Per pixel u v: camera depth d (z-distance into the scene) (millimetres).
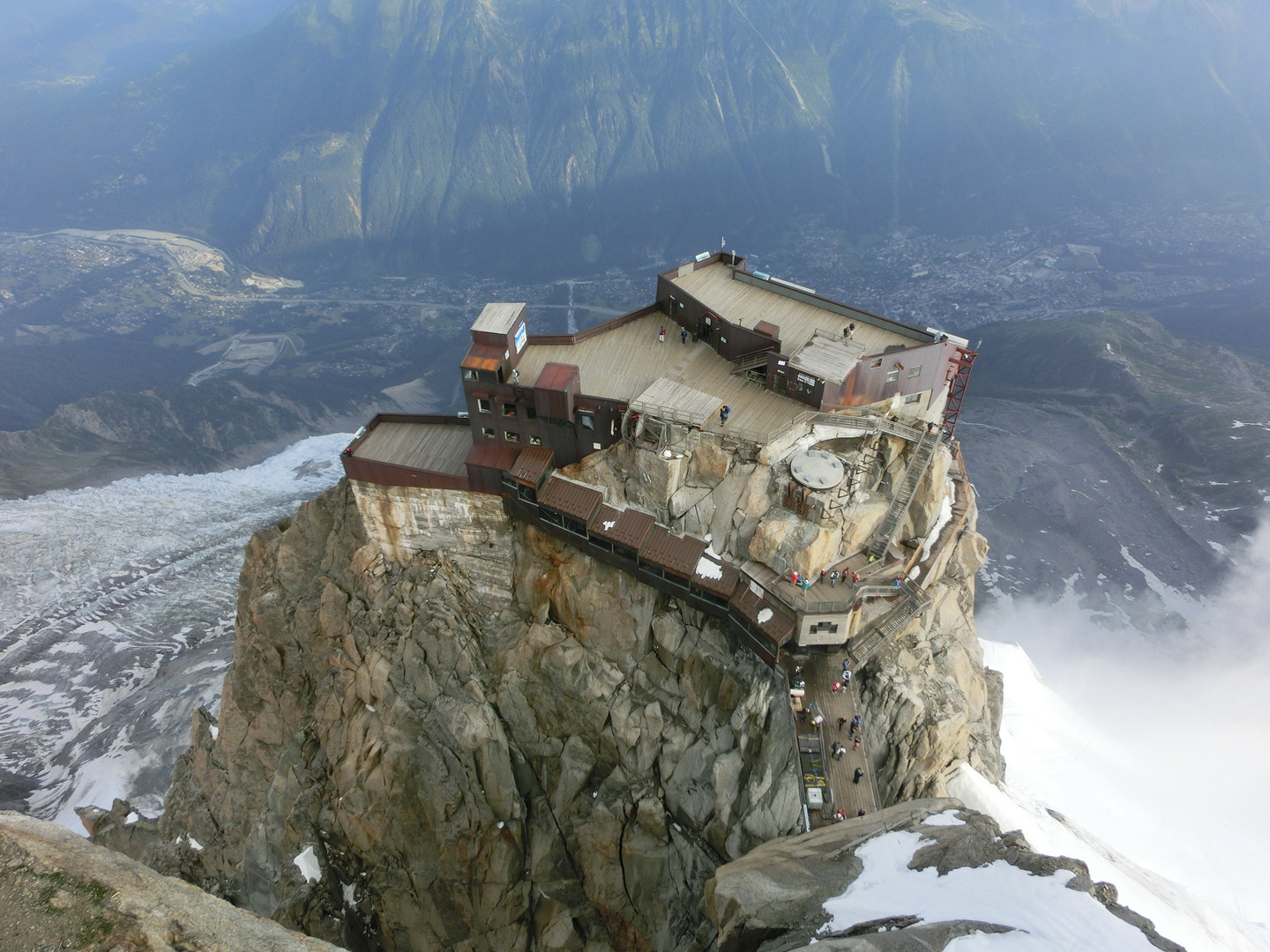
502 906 67250
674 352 76000
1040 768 93688
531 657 68938
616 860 64312
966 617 81125
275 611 85688
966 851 46531
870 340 72438
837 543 61000
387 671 71188
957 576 79625
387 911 69062
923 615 67688
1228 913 74562
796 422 63344
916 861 45875
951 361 72312
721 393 69125
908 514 66312
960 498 76125
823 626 57656
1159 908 63031
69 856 34375
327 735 75188
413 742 68375
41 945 30641
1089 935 38531
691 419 62719
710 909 47656
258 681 87438
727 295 80750
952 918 39938
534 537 70938
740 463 62875
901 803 54031
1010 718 100938
